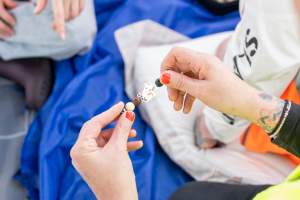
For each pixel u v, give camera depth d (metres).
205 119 1.17
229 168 1.17
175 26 1.44
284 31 0.91
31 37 1.25
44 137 1.19
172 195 1.06
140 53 1.33
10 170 1.21
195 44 1.35
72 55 1.32
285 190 0.83
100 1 1.43
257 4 0.93
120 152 0.82
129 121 0.83
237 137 1.19
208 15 1.47
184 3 1.44
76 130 1.22
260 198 0.86
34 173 1.20
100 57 1.37
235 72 1.04
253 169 1.18
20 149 1.24
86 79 1.29
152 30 1.38
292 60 0.94
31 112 1.30
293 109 0.85
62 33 1.17
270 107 0.86
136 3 1.41
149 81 1.27
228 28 1.45
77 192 1.14
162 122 1.22
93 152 0.82
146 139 1.23
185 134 1.22
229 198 1.01
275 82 1.00
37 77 1.29
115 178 0.80
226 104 0.87
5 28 1.23
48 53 1.28
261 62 0.96
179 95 0.93
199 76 0.89
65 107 1.24
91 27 1.30
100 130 0.85
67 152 1.20
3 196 1.17
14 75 1.31
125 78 1.33
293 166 1.19
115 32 1.36
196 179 1.19
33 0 1.23
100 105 1.26
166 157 1.24
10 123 1.28
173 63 0.91
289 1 0.88
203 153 1.20
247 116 0.87
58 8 1.15
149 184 1.16
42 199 1.12
